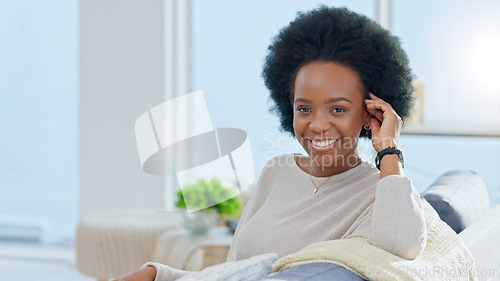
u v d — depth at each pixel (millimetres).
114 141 4996
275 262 1264
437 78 4633
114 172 5012
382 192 1250
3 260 5168
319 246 1243
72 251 5191
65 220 5230
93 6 5012
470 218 1921
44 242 5262
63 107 5211
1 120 5285
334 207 1460
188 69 5051
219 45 5004
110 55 4988
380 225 1222
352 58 1377
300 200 1527
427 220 1373
